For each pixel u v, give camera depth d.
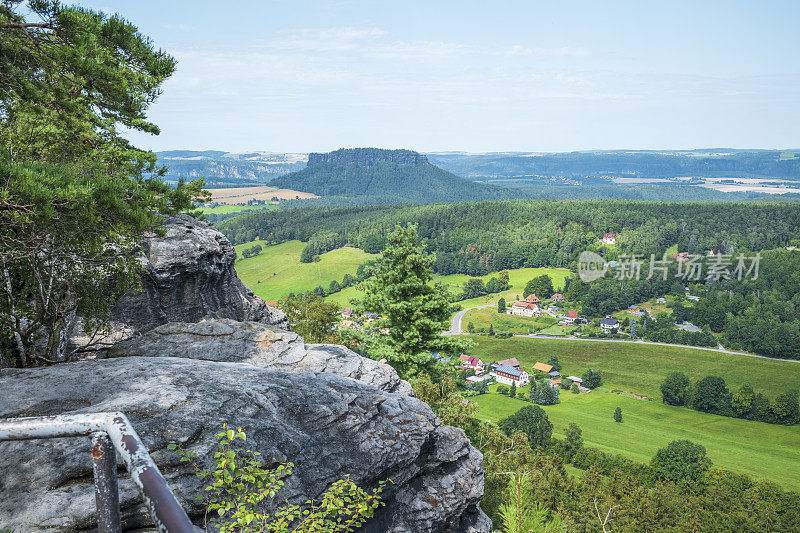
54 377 9.58
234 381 10.23
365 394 11.59
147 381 9.62
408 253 30.64
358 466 9.66
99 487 1.73
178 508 1.43
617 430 144.62
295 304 43.62
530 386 176.38
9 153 10.79
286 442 9.01
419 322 29.20
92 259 13.34
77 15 11.12
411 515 11.10
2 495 6.27
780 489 94.38
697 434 144.88
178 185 14.32
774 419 153.62
